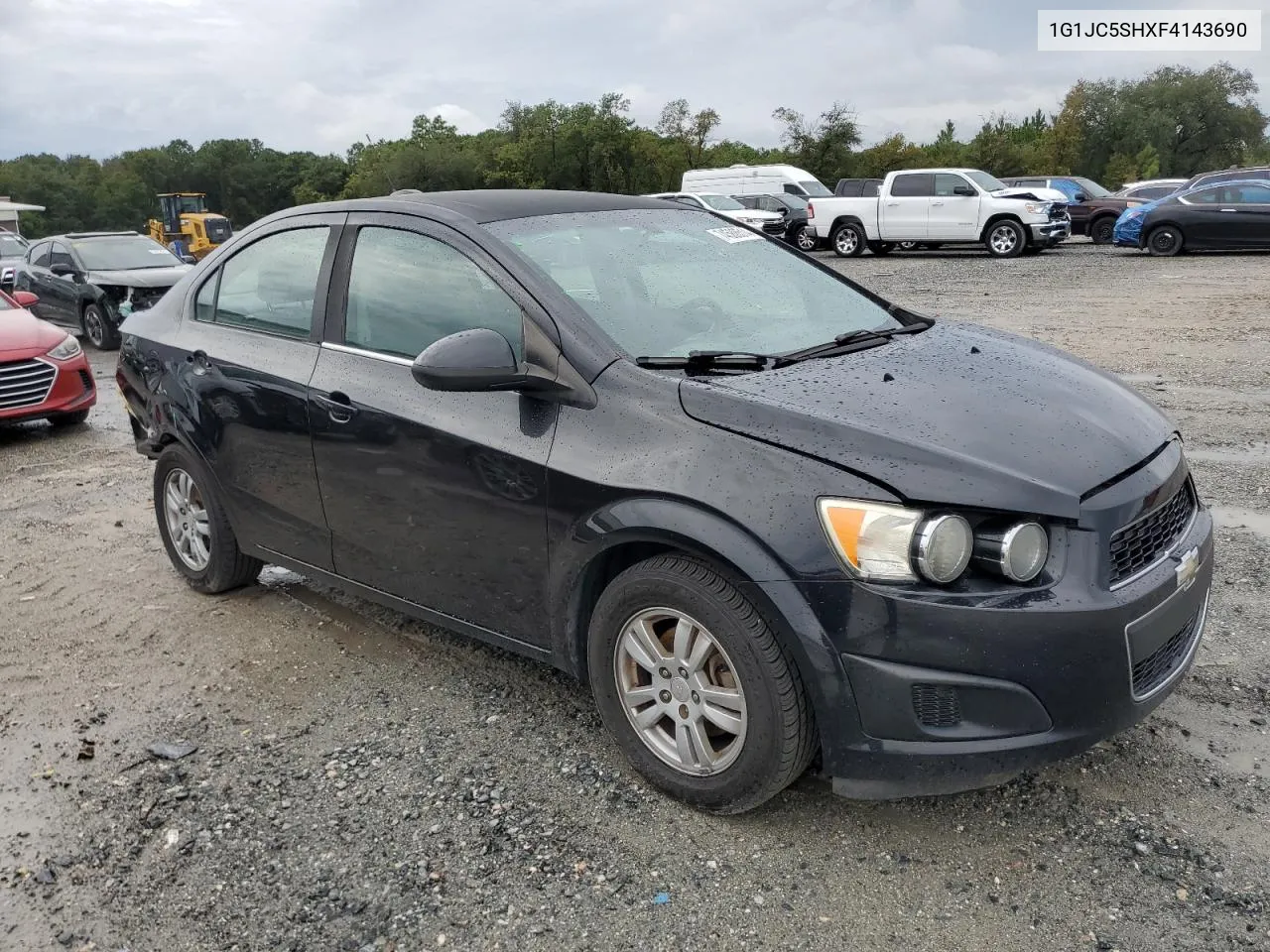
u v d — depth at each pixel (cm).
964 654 249
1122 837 277
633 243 374
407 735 346
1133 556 271
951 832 283
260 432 404
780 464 267
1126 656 258
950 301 1459
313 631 435
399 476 350
